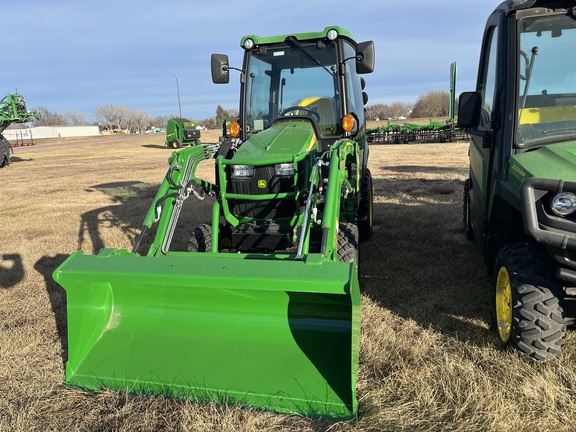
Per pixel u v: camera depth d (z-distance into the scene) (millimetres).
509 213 3131
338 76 4516
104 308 3229
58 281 2850
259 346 2967
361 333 3383
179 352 2988
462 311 3705
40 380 2977
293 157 3705
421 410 2531
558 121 3141
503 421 2379
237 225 3943
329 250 3043
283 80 4734
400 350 3104
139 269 2754
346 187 3922
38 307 4180
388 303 3951
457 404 2541
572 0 3127
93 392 2809
